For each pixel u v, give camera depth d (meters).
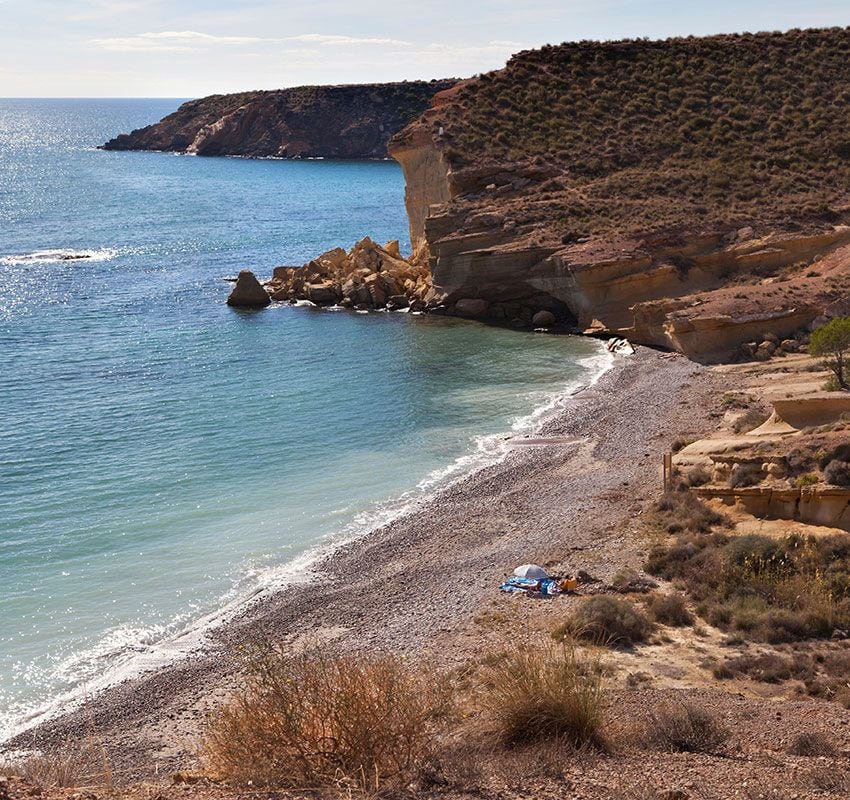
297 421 42.72
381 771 9.04
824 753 12.38
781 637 20.94
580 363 52.91
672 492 30.42
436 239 67.75
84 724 20.16
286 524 31.66
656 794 8.73
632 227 63.34
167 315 66.19
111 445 39.22
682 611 22.48
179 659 23.19
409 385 48.66
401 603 25.55
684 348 52.94
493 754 9.92
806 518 27.25
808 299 53.53
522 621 23.00
